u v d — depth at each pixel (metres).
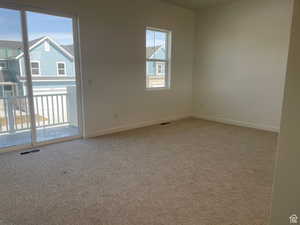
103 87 4.25
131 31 4.52
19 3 3.14
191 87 6.14
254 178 2.59
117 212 1.94
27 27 3.29
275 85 4.59
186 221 1.83
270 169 2.83
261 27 4.64
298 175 1.11
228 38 5.21
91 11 3.87
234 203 2.09
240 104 5.20
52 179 2.51
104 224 1.79
